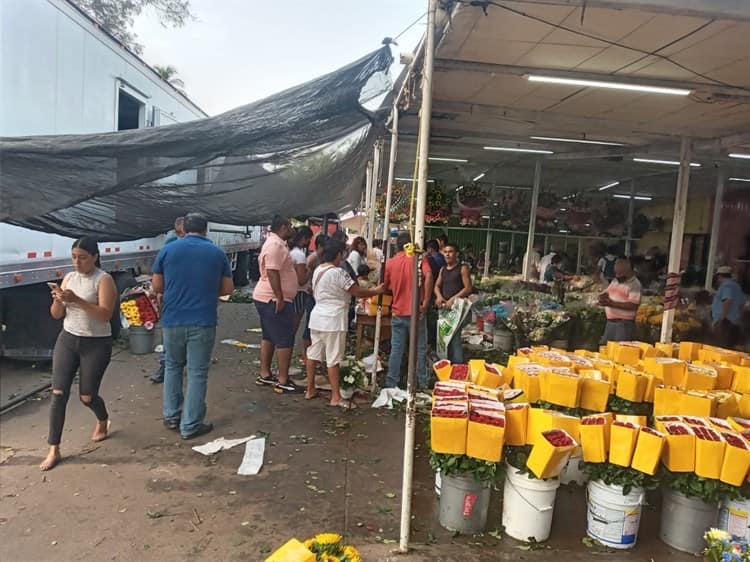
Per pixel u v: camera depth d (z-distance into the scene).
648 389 4.10
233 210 6.92
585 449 3.18
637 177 10.48
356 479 3.97
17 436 4.49
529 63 4.41
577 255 10.91
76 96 6.14
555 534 3.34
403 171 11.12
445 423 3.14
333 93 4.88
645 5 2.94
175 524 3.28
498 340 8.45
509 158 9.13
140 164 4.39
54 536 3.12
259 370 6.79
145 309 7.20
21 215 4.18
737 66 4.18
